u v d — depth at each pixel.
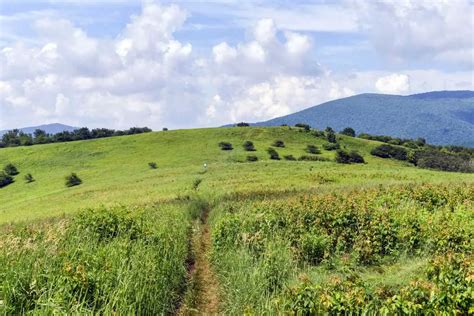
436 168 107.75
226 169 77.25
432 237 15.00
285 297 10.71
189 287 14.75
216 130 139.62
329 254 15.38
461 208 19.55
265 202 24.52
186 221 26.41
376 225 16.64
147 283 12.32
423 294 9.44
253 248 16.31
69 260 12.55
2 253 12.37
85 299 10.93
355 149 126.69
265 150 116.19
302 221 18.47
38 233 17.06
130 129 170.75
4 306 9.84
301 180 51.53
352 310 9.67
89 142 134.25
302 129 143.25
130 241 15.77
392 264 14.57
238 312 12.05
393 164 110.44
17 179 108.75
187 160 108.12
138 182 75.62
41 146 134.50
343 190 34.41
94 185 83.50
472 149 154.50
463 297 9.14
